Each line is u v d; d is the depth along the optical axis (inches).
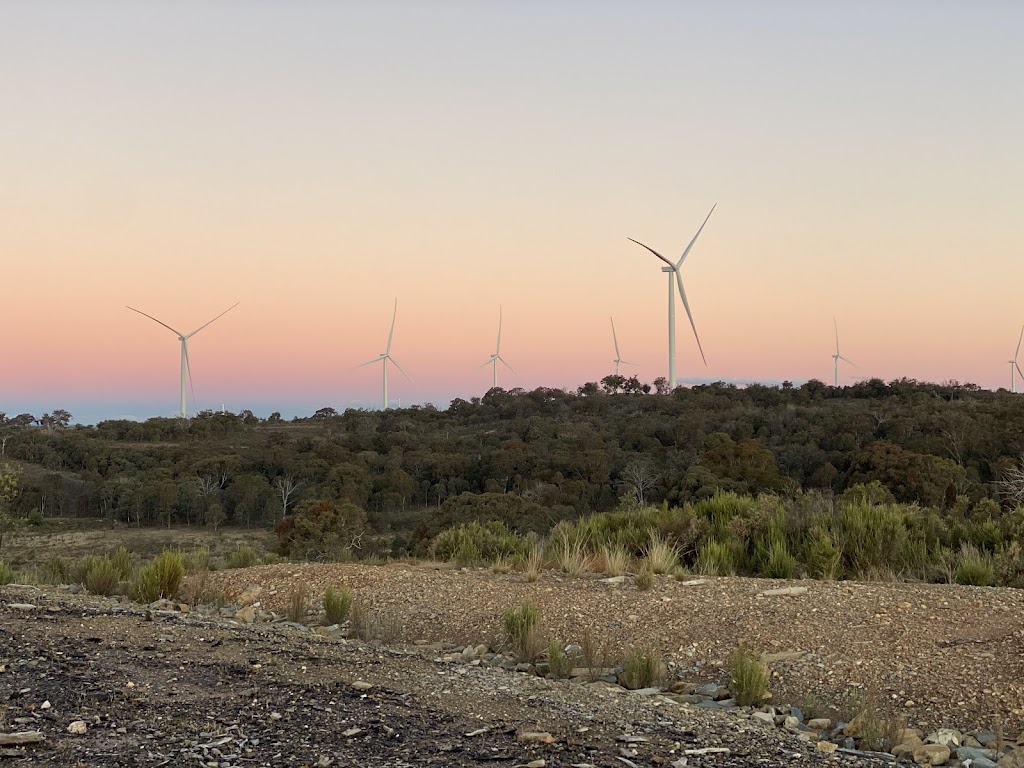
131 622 369.1
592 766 199.2
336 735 218.5
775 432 2394.2
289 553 1513.3
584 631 373.7
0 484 1430.9
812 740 241.6
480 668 318.3
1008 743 240.2
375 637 383.9
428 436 3216.0
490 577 503.2
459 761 200.2
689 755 212.8
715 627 367.2
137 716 230.5
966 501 836.6
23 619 364.5
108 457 2832.2
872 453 1581.0
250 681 272.4
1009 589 414.0
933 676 291.3
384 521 2103.8
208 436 3479.3
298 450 2984.7
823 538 529.3
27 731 214.1
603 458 2190.0
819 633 346.9
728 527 597.9
